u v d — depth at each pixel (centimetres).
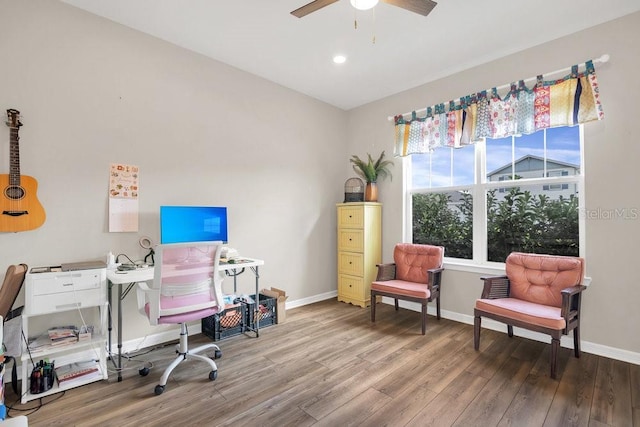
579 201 285
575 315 255
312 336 308
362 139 461
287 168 402
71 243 249
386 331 322
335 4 246
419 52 318
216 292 239
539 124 294
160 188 296
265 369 243
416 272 360
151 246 288
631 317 253
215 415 187
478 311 274
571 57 283
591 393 209
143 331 285
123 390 213
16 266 202
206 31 285
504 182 331
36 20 235
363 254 408
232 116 348
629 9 250
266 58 332
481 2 242
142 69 286
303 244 420
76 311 254
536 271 281
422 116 391
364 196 443
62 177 246
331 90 413
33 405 196
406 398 204
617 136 260
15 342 192
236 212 351
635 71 253
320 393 210
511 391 212
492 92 325
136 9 254
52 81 241
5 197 220
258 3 246
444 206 385
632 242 253
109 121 267
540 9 250
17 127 223
